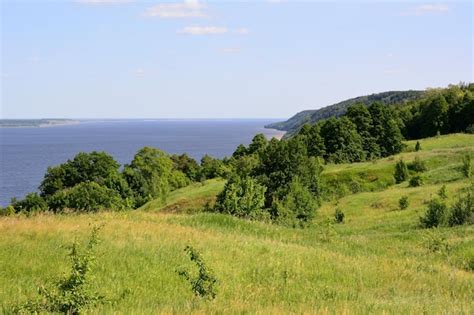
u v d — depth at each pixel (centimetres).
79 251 1139
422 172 5622
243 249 1881
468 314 1135
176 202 6769
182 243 1839
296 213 3819
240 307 1052
